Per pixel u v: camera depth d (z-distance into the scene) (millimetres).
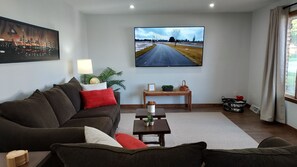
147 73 5309
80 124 2510
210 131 3570
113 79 5324
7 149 1641
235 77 5316
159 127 2508
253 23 5008
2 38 2156
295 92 3633
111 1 3904
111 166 840
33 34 2750
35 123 1947
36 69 2857
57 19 3574
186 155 839
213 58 5246
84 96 3387
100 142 1229
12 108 1867
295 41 3646
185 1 3971
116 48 5238
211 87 5355
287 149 916
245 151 879
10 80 2314
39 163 1262
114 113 3211
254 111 4797
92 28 5180
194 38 5074
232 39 5176
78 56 4637
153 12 4934
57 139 1573
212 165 834
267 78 4023
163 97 5367
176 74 5305
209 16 5094
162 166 824
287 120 3809
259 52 4738
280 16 3711
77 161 869
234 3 4172
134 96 5379
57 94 2715
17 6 2436
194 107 5297
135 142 1312
